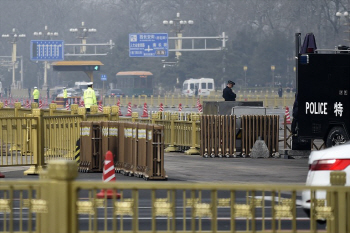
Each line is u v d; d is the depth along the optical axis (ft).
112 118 206.18
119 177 175.32
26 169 190.70
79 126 191.72
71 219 67.36
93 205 69.05
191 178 172.86
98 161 183.32
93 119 196.75
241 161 217.15
